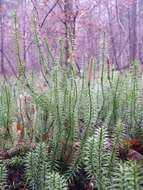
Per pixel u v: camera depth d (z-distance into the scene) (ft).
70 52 1.08
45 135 0.97
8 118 1.04
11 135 1.04
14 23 1.03
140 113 1.02
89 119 0.88
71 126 0.88
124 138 0.96
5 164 0.89
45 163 0.74
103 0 5.47
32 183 0.75
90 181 0.78
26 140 0.99
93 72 1.10
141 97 1.05
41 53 1.03
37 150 0.75
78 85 1.03
